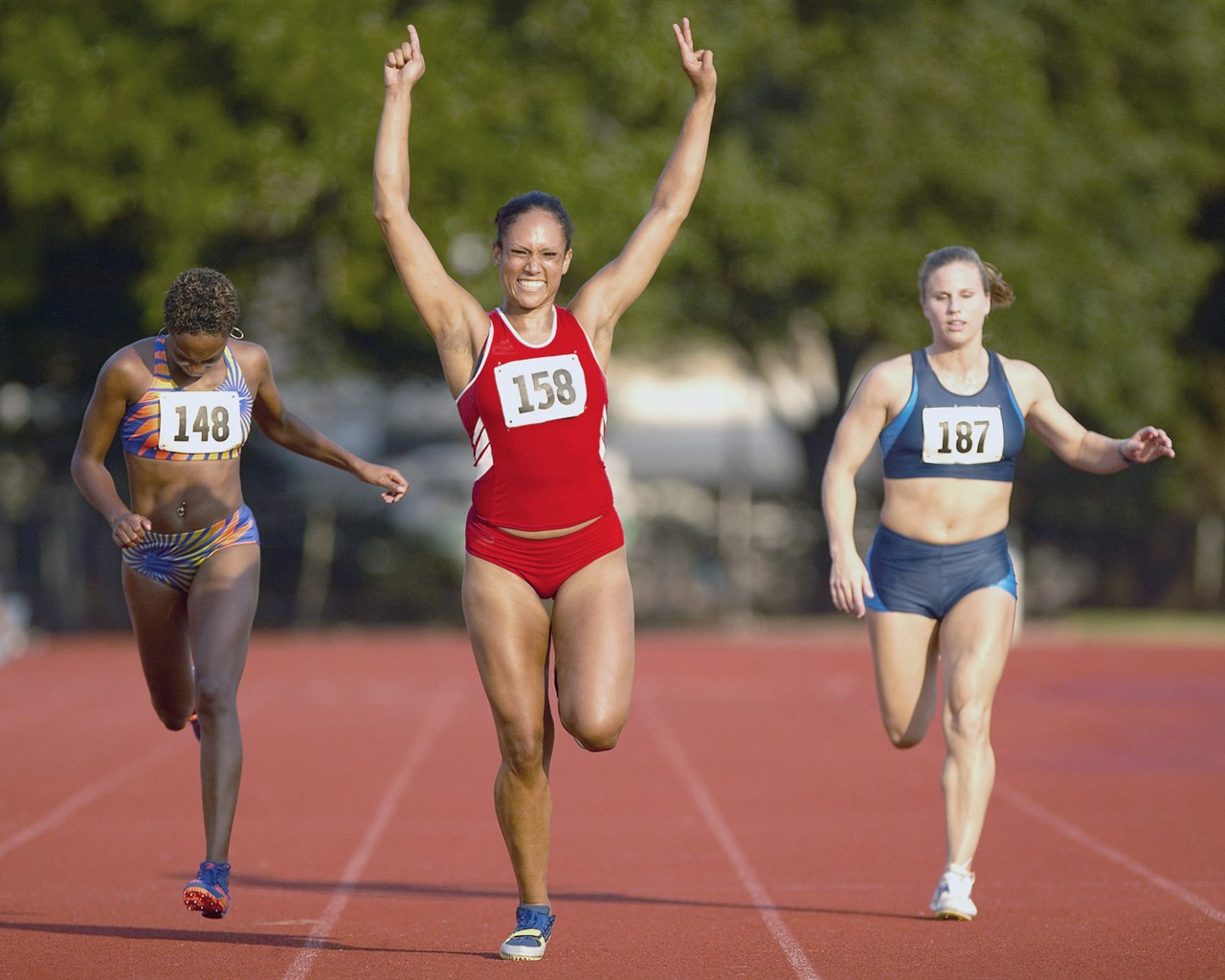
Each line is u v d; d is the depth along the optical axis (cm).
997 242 8425
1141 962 1872
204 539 2083
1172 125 9138
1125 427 9156
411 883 2462
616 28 7612
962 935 2038
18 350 8712
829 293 8569
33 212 8006
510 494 1802
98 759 4025
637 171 7719
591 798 3381
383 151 1775
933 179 8394
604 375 1834
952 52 8394
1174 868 2550
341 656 7525
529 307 1797
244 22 7138
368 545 9719
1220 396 10181
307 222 7950
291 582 9575
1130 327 8738
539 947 1888
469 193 7425
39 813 3191
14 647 7688
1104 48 8869
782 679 6362
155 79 7388
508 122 7462
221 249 8200
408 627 9631
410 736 4528
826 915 2189
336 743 4378
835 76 8344
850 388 9712
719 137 8350
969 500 2217
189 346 2006
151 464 2066
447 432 10450
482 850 2769
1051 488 10681
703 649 8006
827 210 8212
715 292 8962
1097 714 5084
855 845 2806
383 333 8862
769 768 3878
